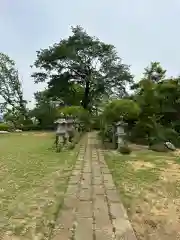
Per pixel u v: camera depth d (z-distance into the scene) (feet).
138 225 11.94
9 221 12.34
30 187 18.24
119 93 113.80
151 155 34.55
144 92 50.78
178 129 51.83
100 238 10.45
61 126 42.11
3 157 32.37
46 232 11.12
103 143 51.55
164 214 13.37
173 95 51.55
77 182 19.67
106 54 112.98
